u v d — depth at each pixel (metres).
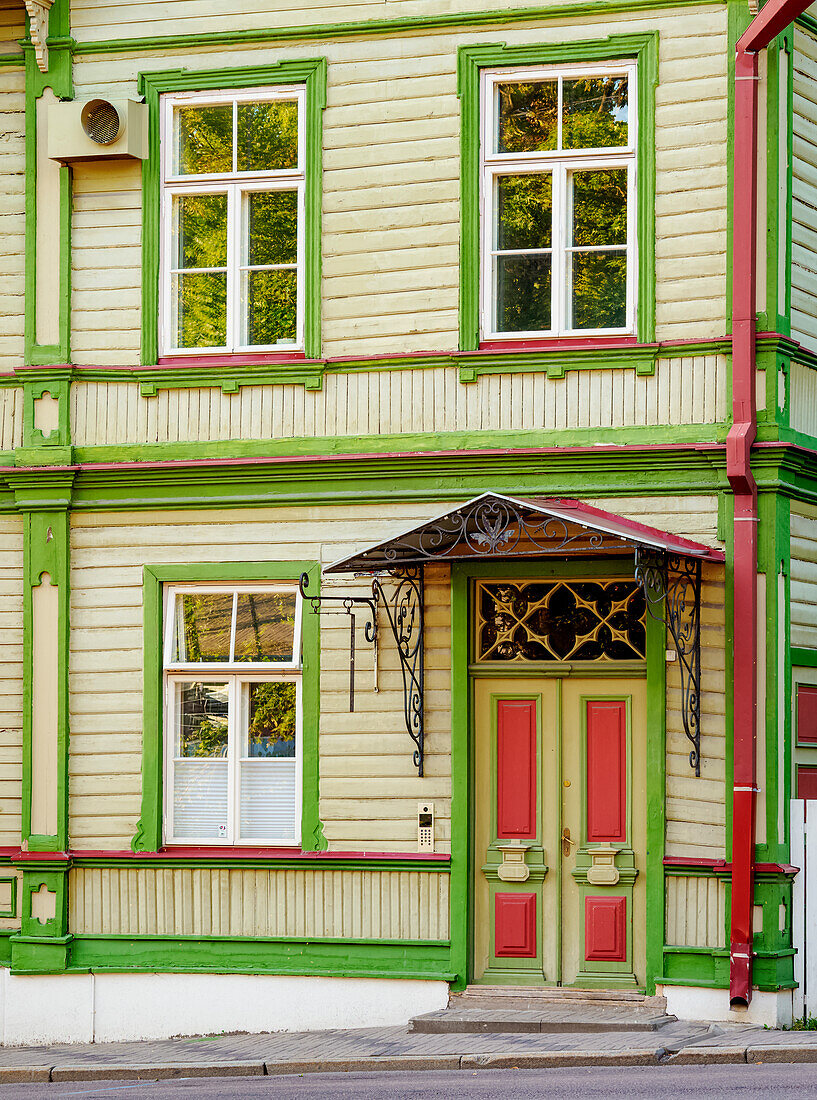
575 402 12.14
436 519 11.03
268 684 12.70
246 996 12.38
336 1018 12.20
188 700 12.84
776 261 11.68
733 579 11.51
